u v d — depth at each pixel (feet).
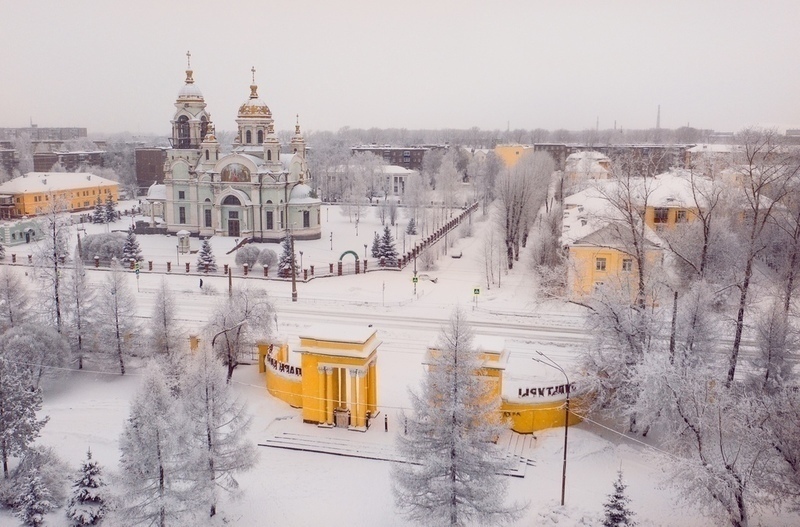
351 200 472.03
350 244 380.17
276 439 144.36
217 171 378.32
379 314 239.30
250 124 394.11
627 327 151.74
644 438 146.82
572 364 182.50
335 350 146.72
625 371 148.15
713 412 122.21
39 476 118.11
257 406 160.76
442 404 107.04
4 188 468.34
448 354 106.52
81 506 113.29
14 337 165.99
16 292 187.11
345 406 151.43
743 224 223.92
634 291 172.86
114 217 459.73
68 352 176.35
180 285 282.97
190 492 109.29
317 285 283.18
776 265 220.84
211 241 371.97
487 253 303.07
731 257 196.85
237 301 177.17
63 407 161.38
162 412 106.93
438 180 493.77
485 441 108.06
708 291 152.76
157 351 176.04
